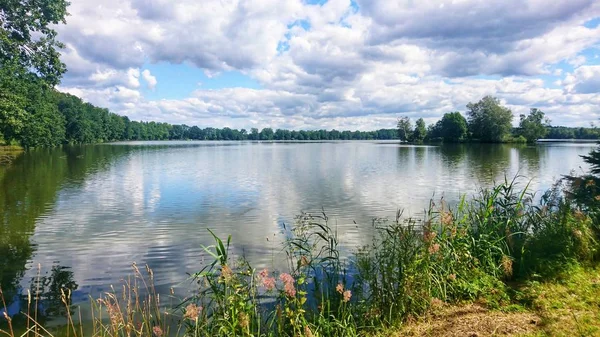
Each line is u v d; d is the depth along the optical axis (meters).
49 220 14.09
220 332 4.89
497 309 5.43
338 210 15.77
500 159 44.50
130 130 144.75
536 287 5.89
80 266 9.27
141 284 8.08
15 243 11.19
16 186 22.55
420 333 4.93
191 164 40.00
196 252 10.28
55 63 24.12
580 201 8.23
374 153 62.53
